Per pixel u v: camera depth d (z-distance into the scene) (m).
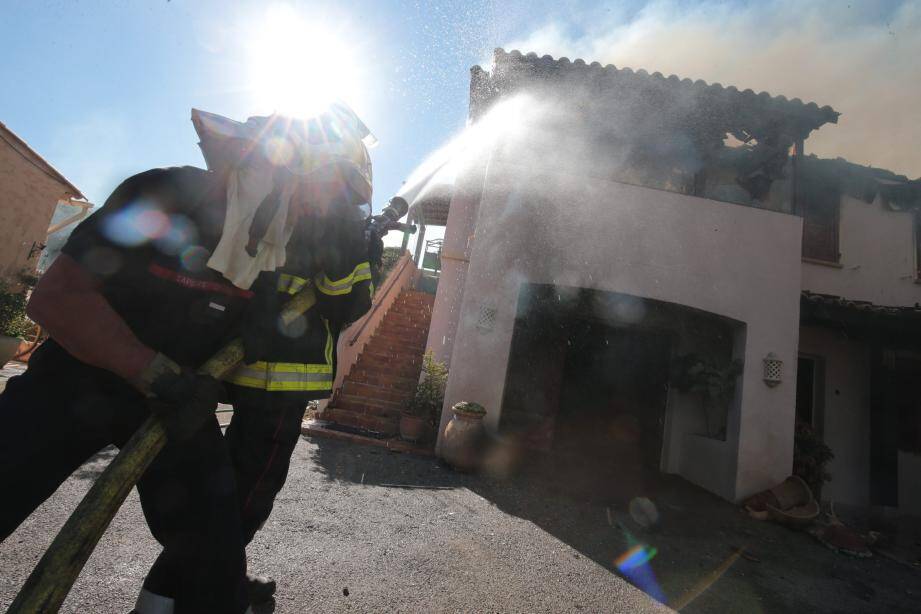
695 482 7.78
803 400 8.66
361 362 9.89
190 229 1.16
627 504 5.79
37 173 11.21
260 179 1.22
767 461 6.86
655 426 8.59
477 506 4.78
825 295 8.30
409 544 3.43
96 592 2.13
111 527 2.82
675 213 7.43
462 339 7.06
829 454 7.36
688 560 4.21
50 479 1.09
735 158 7.74
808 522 5.93
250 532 1.69
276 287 1.29
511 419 8.48
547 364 8.70
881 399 8.21
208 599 1.11
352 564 2.92
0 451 1.01
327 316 1.51
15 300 8.25
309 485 4.47
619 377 8.86
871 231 9.38
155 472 1.14
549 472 6.89
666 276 7.27
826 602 3.81
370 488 4.74
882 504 7.93
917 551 5.93
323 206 1.33
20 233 11.07
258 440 1.65
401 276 13.03
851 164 9.34
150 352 1.04
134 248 1.09
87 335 0.98
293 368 1.48
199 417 1.05
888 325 7.54
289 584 2.52
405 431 7.44
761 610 3.42
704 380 7.66
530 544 3.90
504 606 2.76
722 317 7.31
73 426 1.10
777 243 7.47
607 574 3.56
